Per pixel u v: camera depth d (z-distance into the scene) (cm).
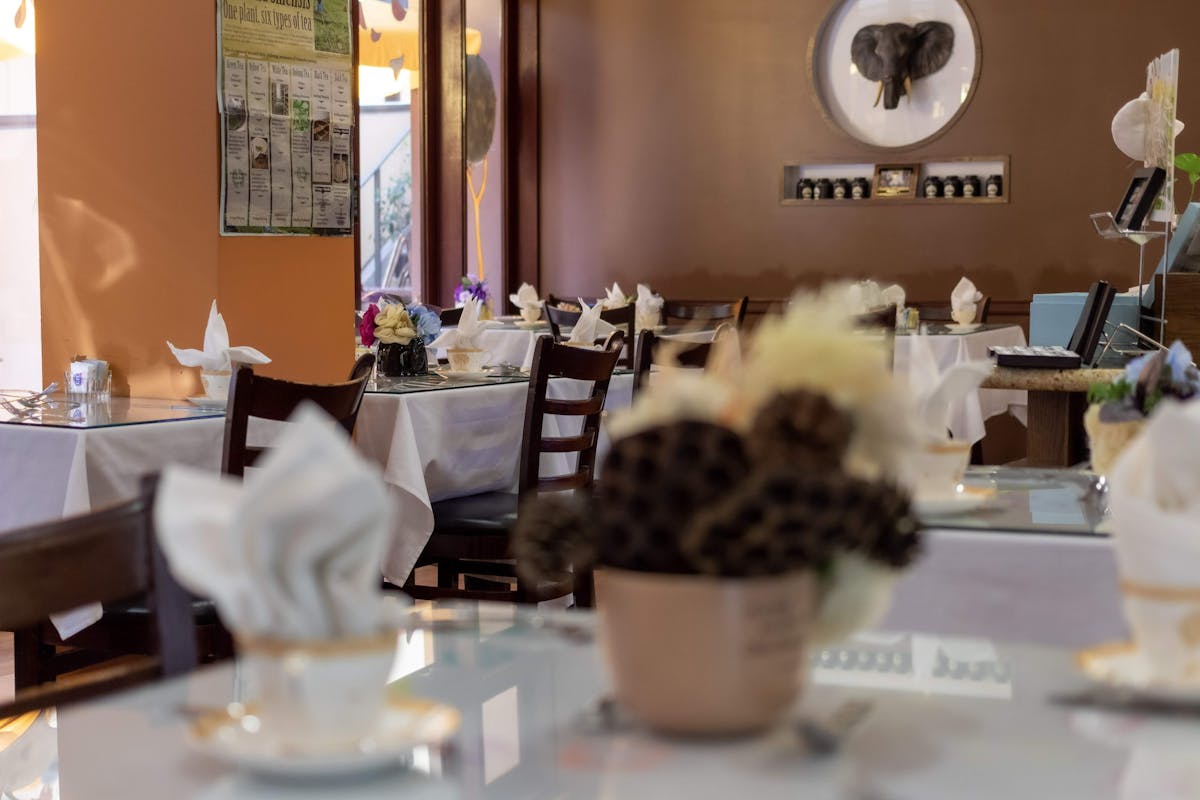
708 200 841
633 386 391
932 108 791
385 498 85
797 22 814
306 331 410
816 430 86
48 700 116
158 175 384
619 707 92
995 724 90
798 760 83
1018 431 780
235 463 269
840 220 812
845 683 98
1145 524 96
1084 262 768
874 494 84
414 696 97
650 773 81
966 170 791
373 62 746
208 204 377
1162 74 430
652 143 852
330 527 83
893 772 81
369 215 748
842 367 92
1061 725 89
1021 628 149
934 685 98
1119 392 178
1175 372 175
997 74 776
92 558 119
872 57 796
